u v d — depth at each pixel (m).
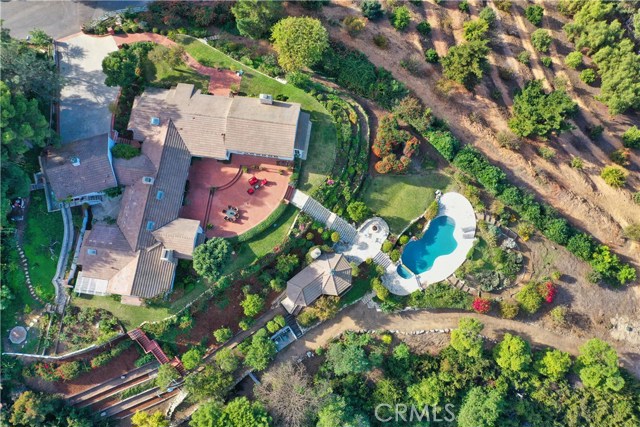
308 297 66.88
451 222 73.44
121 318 64.81
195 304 65.62
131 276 62.88
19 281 64.19
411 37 80.75
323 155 70.31
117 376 65.69
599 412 68.31
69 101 68.56
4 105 56.66
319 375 69.38
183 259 65.94
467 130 77.69
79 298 64.81
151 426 63.94
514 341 67.50
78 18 71.88
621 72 76.19
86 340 64.25
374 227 71.25
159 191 65.00
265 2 70.88
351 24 76.94
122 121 68.69
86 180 64.00
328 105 71.69
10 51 60.38
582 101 82.19
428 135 74.00
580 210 76.69
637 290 74.62
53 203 65.75
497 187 72.75
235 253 67.12
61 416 63.38
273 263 68.56
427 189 73.50
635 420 67.62
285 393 65.31
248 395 69.31
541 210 73.88
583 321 73.12
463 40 82.00
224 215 67.88
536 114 74.69
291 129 65.44
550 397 69.50
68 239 65.88
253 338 66.31
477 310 70.06
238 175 69.06
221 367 65.25
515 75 81.81
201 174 68.94
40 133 60.94
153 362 66.50
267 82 72.25
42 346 63.72
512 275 72.44
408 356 70.44
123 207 64.94
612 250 75.62
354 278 70.62
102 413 65.69
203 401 65.44
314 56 69.56
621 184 77.38
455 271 71.69
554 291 71.81
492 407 66.81
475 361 70.12
